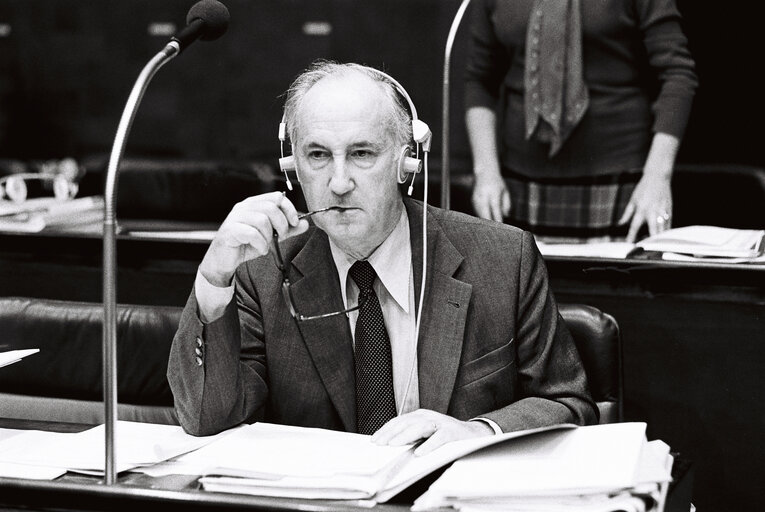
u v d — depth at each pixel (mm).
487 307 2477
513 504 1772
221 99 6926
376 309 2471
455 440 2104
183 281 4004
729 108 5680
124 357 2766
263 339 2518
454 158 6480
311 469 1919
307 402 2477
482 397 2436
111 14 6906
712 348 3482
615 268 3545
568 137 4531
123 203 5191
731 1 5582
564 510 1741
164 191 5180
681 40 4410
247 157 6930
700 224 5484
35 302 2863
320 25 6742
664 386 3553
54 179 5133
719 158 5695
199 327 2287
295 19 6766
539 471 1833
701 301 3475
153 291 4031
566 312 2646
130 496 1907
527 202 4641
